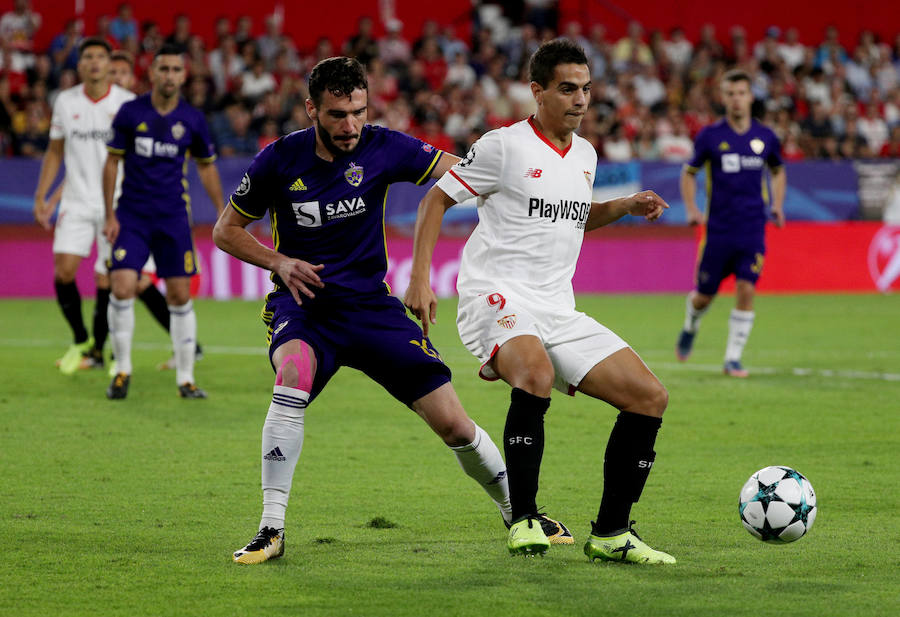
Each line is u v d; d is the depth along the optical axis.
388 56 59.88
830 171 53.34
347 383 26.89
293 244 13.16
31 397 24.12
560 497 15.66
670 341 35.09
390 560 12.32
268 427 12.48
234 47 56.12
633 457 12.38
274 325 13.14
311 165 12.82
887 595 11.03
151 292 27.84
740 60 64.62
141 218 23.48
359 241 13.14
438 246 50.31
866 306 46.50
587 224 14.09
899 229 54.59
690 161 29.03
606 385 12.61
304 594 11.04
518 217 13.20
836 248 53.78
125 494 15.58
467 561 12.30
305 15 65.19
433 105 53.81
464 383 26.77
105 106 27.94
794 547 12.94
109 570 11.90
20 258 47.06
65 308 27.81
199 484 16.25
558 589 11.23
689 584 11.41
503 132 13.25
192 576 11.67
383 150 13.22
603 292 52.34
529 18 65.75
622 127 54.06
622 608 10.59
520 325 12.89
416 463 17.89
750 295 28.17
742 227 28.31
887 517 14.38
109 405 23.19
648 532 13.68
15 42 54.97
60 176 46.66
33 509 14.67
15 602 10.78
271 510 12.44
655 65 63.22
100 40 27.59
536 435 12.43
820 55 66.62
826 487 16.19
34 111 48.94
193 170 47.47
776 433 20.56
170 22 62.66
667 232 53.00
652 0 70.56
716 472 17.28
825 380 27.27
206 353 31.83
